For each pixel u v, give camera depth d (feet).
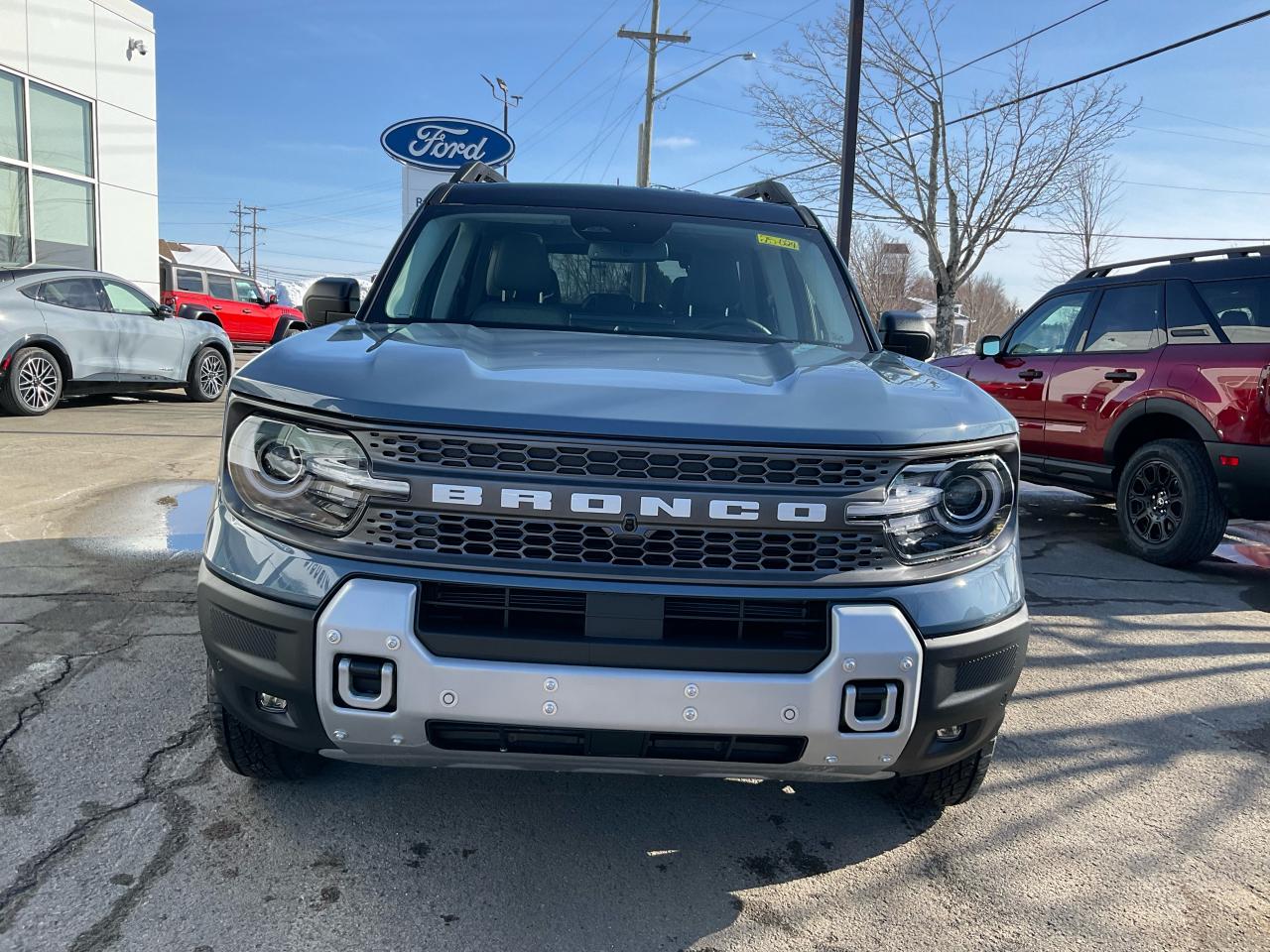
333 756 7.22
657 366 7.90
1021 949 7.26
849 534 6.81
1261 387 17.42
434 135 73.05
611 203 11.93
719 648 6.60
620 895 7.68
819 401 7.21
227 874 7.64
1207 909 7.86
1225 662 13.94
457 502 6.55
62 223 47.60
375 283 10.59
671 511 6.57
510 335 9.15
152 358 35.83
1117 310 21.22
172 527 18.01
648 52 100.58
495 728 6.68
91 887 7.39
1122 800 9.69
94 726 9.99
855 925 7.45
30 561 15.65
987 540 7.36
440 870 7.88
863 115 86.33
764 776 7.14
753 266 11.34
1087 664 13.70
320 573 6.68
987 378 24.77
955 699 7.02
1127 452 20.83
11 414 31.68
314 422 6.78
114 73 50.11
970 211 85.92
